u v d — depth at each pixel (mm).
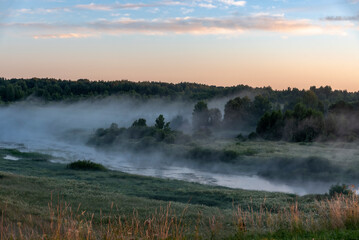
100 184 40219
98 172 50938
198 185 45625
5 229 10664
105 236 9656
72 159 72000
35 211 20078
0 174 37062
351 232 9523
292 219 11109
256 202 28516
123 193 34812
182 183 45625
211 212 22969
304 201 28625
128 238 9578
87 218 18609
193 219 18906
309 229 10570
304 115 106562
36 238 10109
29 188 31219
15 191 28344
